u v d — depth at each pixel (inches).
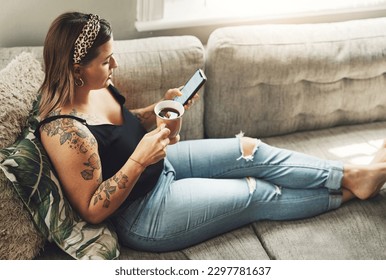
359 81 79.6
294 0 88.2
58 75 53.2
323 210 66.8
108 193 53.9
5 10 71.7
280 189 66.1
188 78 71.6
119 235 60.5
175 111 58.2
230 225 63.4
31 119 57.1
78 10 75.0
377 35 79.2
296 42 75.4
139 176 57.0
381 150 71.8
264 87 75.4
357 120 83.4
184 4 83.9
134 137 60.3
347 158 75.5
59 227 53.7
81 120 53.6
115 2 76.0
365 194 66.7
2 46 75.0
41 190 52.5
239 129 77.1
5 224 51.2
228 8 84.8
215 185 63.0
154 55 69.9
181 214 59.6
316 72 75.9
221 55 71.7
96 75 54.6
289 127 79.7
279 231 64.2
